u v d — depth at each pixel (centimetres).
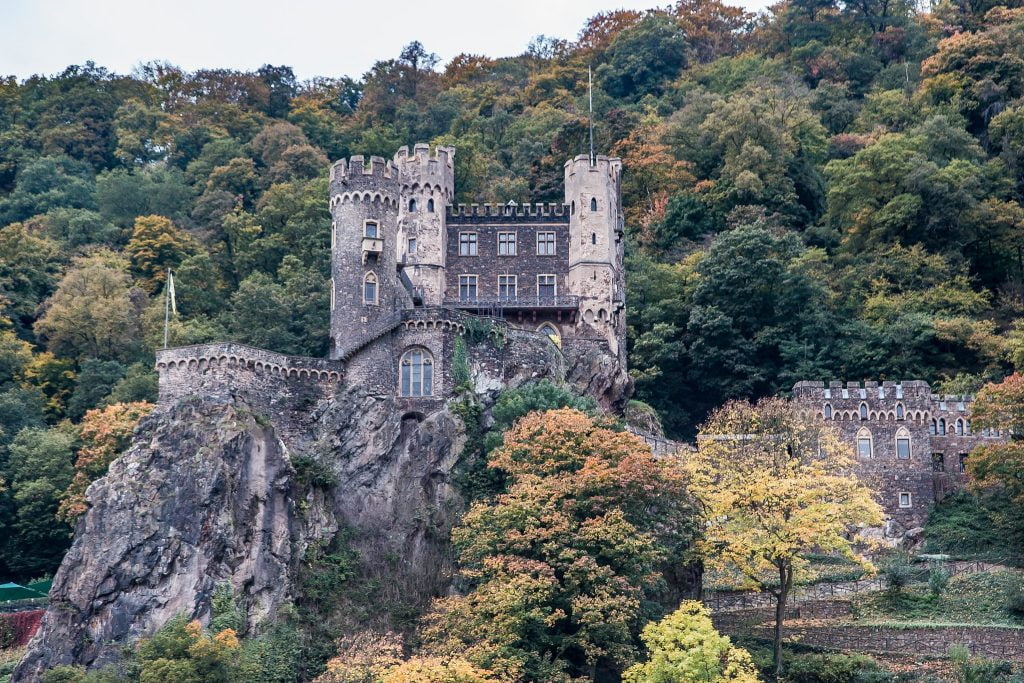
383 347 8838
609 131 15038
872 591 8494
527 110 18438
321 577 7844
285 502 7881
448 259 10569
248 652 7100
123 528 7562
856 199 13838
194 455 7788
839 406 9912
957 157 14575
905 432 9856
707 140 15675
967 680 7325
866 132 16588
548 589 6919
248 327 12062
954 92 16312
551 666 6806
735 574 8325
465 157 14875
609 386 10019
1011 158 14625
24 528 9775
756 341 11769
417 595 7906
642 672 6644
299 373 8612
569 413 8119
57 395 11969
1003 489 9469
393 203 9431
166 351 8369
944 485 9750
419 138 18038
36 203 16250
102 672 7019
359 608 7769
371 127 18275
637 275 12494
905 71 18162
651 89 19312
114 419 10044
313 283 12644
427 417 8712
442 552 8156
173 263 14375
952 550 9269
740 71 18725
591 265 10500
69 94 18725
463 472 8512
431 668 6494
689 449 9606
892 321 12031
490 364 9081
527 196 14200
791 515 7700
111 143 18475
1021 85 16000
